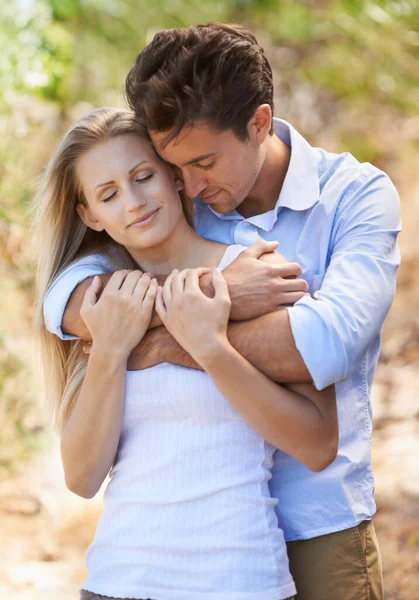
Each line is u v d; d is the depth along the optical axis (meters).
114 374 3.73
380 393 9.49
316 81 11.97
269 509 3.66
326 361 3.45
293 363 3.50
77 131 3.91
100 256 4.18
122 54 10.67
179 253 4.07
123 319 3.73
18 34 9.04
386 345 10.43
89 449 3.78
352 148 12.10
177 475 3.61
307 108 12.17
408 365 9.96
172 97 3.71
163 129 3.77
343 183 4.04
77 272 4.06
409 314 10.77
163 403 3.69
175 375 3.67
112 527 3.69
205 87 3.72
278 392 3.52
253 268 3.73
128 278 3.79
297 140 4.16
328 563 3.88
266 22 12.09
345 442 3.95
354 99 12.04
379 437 8.59
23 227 8.19
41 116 9.24
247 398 3.50
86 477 3.82
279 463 3.90
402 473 7.66
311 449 3.56
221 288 3.62
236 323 3.64
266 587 3.51
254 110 3.91
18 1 9.16
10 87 8.70
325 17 11.73
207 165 3.87
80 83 9.98
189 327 3.55
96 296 3.87
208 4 11.57
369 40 11.44
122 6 10.74
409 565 6.59
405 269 11.45
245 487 3.61
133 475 3.70
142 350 3.77
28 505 7.60
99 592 3.61
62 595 6.47
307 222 4.05
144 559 3.55
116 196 3.91
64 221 4.16
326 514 3.88
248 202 4.25
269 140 4.16
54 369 4.25
